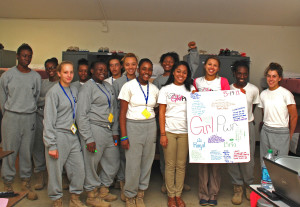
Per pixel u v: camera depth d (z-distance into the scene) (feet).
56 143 7.48
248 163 8.82
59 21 16.28
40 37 16.33
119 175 9.24
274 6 13.82
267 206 6.12
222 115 7.90
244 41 16.67
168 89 8.21
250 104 8.71
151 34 16.38
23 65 8.61
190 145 7.91
